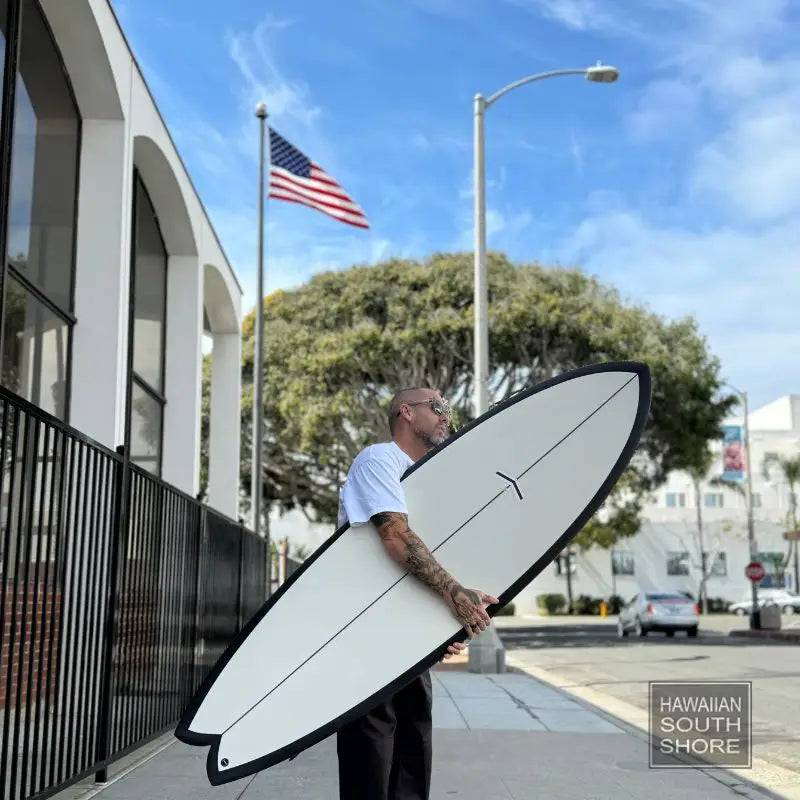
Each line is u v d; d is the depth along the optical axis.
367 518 3.23
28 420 3.97
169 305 15.08
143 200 13.73
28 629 4.64
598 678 14.19
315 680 3.19
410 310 28.34
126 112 10.68
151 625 6.24
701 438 30.03
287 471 32.09
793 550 64.81
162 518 6.54
